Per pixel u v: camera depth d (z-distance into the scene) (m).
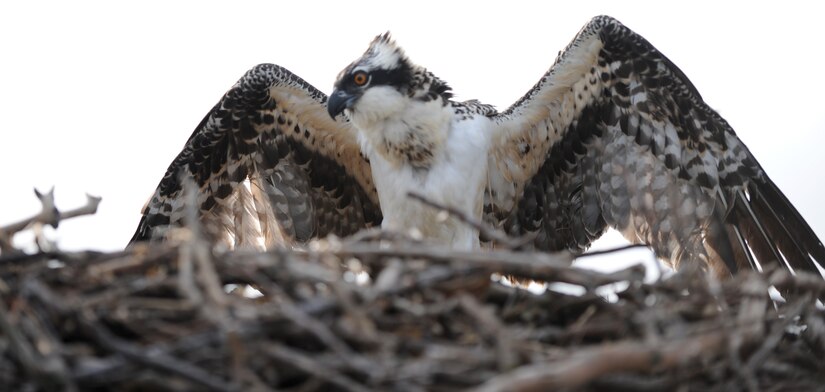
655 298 11.07
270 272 10.46
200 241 10.38
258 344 9.40
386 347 9.69
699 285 11.09
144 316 9.97
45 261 10.63
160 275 10.48
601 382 9.88
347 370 9.47
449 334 10.34
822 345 11.59
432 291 10.55
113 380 9.27
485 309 10.16
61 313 9.70
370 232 11.25
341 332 9.66
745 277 11.50
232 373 9.36
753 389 10.41
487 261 10.72
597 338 10.84
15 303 9.88
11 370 9.34
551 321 11.34
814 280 11.80
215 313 9.46
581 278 11.06
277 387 9.77
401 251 10.74
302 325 9.48
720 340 10.03
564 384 8.98
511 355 9.67
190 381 9.17
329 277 10.22
